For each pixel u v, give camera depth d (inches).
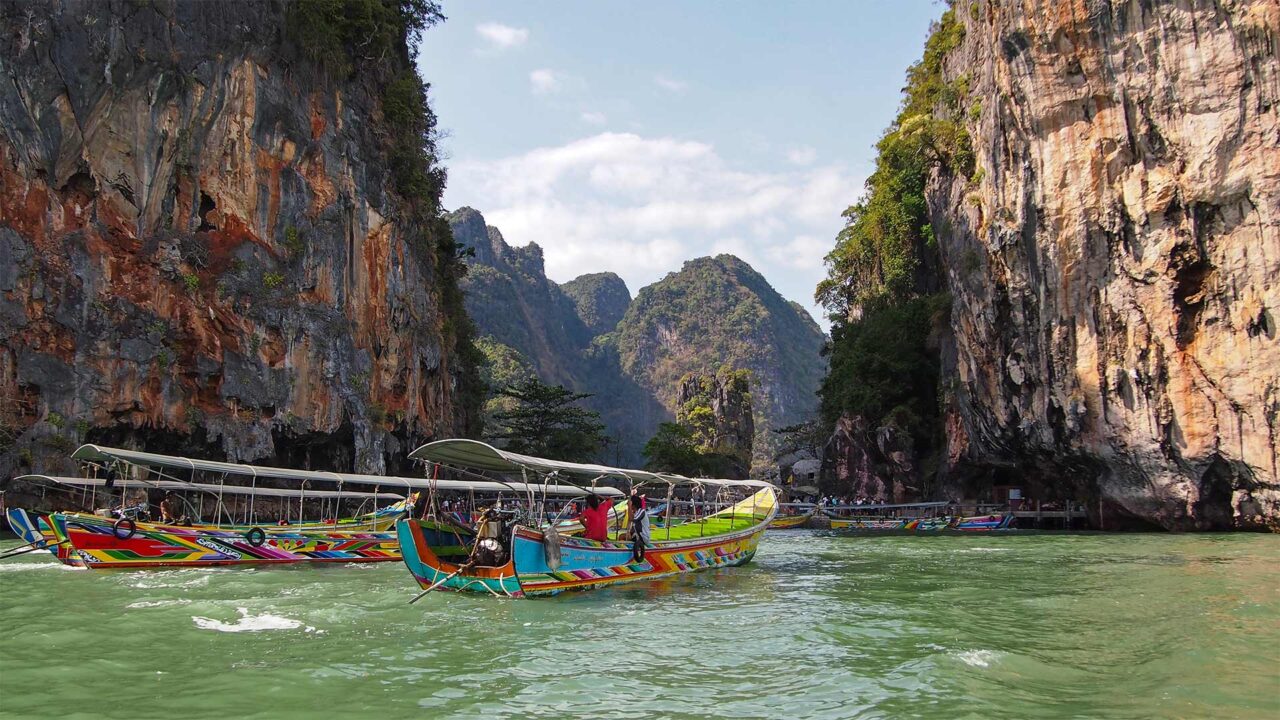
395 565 813.9
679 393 4574.3
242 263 1299.2
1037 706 308.3
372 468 1437.0
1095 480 1310.3
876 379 2078.0
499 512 613.6
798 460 3065.9
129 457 685.3
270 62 1373.0
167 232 1236.5
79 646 403.9
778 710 306.7
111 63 1186.6
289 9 1408.7
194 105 1268.5
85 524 685.3
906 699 318.7
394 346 1600.6
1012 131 1288.1
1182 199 1107.9
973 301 1460.4
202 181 1280.8
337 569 761.6
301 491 862.5
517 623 478.3
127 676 350.0
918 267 2201.0
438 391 1863.9
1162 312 1140.5
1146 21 1115.3
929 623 477.4
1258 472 1061.1
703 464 3174.2
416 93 1822.1
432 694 327.3
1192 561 780.0
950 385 1749.5
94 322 1159.0
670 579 689.0
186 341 1246.3
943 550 992.9
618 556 636.7
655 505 1084.5
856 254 2635.3
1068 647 406.0
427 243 1817.2
